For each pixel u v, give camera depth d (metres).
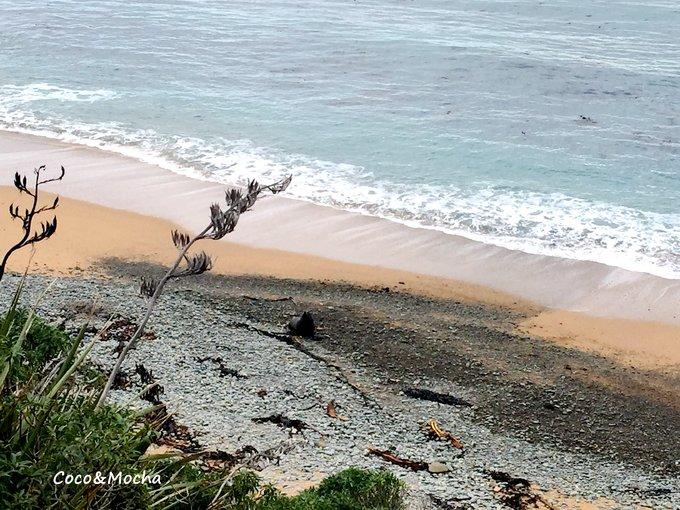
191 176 23.11
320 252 18.72
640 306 17.08
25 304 14.23
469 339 15.17
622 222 20.98
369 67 36.72
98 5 50.34
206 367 12.93
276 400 12.23
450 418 12.55
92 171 23.08
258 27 44.88
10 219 19.06
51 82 32.31
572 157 25.81
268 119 28.58
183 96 31.05
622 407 13.37
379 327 15.20
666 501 11.09
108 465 5.19
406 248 19.19
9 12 46.97
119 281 16.25
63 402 5.60
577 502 10.75
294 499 8.53
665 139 27.94
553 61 38.56
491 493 10.65
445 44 41.50
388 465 10.91
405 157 25.17
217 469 6.92
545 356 14.80
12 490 4.82
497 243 19.61
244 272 17.36
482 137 27.47
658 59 39.84
